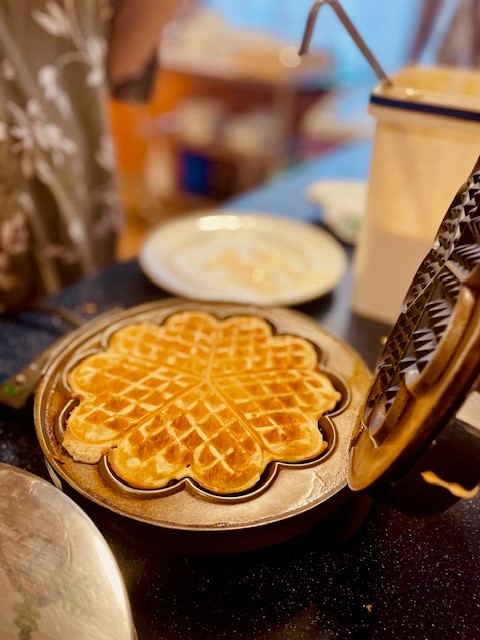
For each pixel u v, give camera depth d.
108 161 0.81
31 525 0.25
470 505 0.36
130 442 0.32
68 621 0.22
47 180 0.71
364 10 1.87
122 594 0.23
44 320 0.52
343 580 0.30
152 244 0.63
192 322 0.44
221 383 0.38
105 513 0.27
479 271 0.21
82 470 0.30
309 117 1.96
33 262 0.74
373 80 2.05
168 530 0.26
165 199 2.16
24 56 0.65
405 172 0.45
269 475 0.30
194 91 2.07
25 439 0.37
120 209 0.88
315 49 1.92
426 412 0.21
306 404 0.36
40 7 0.65
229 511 0.28
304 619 0.28
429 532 0.34
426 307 0.25
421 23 0.97
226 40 1.97
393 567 0.31
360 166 1.01
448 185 0.44
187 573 0.30
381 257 0.51
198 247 0.64
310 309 0.55
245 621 0.28
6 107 0.64
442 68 0.50
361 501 0.32
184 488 0.29
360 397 0.37
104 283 0.58
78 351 0.40
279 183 0.90
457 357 0.20
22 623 0.22
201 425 0.34
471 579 0.31
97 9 0.72
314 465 0.31
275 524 0.27
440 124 0.41
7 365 0.45
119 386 0.37
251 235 0.68
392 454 0.22
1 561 0.23
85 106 0.75
